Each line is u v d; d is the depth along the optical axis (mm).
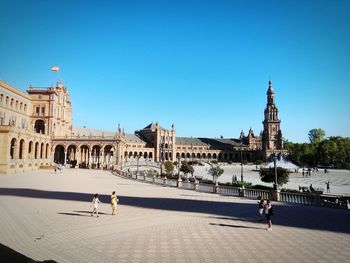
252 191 39188
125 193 41781
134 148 180500
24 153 81562
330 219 25219
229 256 15469
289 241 18328
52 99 113000
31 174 71312
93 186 49312
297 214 27547
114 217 24938
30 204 30234
